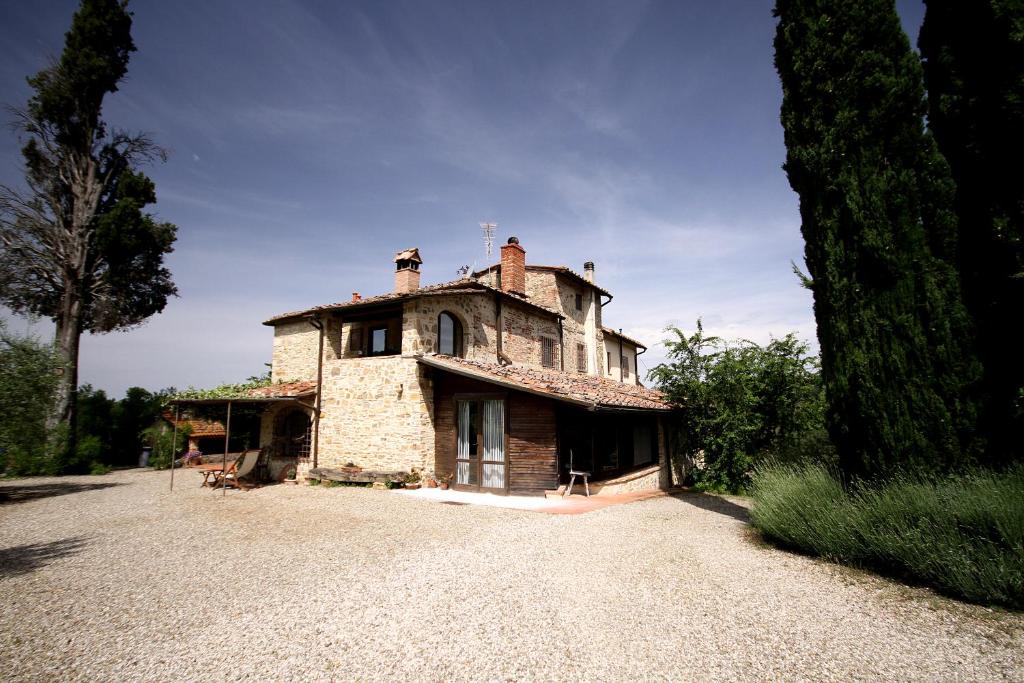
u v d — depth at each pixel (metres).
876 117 6.54
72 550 7.07
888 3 6.70
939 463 5.76
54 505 11.13
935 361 5.90
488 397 12.22
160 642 4.07
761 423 13.28
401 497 11.35
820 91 7.07
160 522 9.02
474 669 3.57
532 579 5.49
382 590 5.19
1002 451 5.51
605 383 18.48
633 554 6.49
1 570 6.14
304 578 5.64
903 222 6.23
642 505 10.48
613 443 14.78
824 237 6.96
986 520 4.91
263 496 12.07
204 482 14.20
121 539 7.70
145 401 23.59
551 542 7.09
